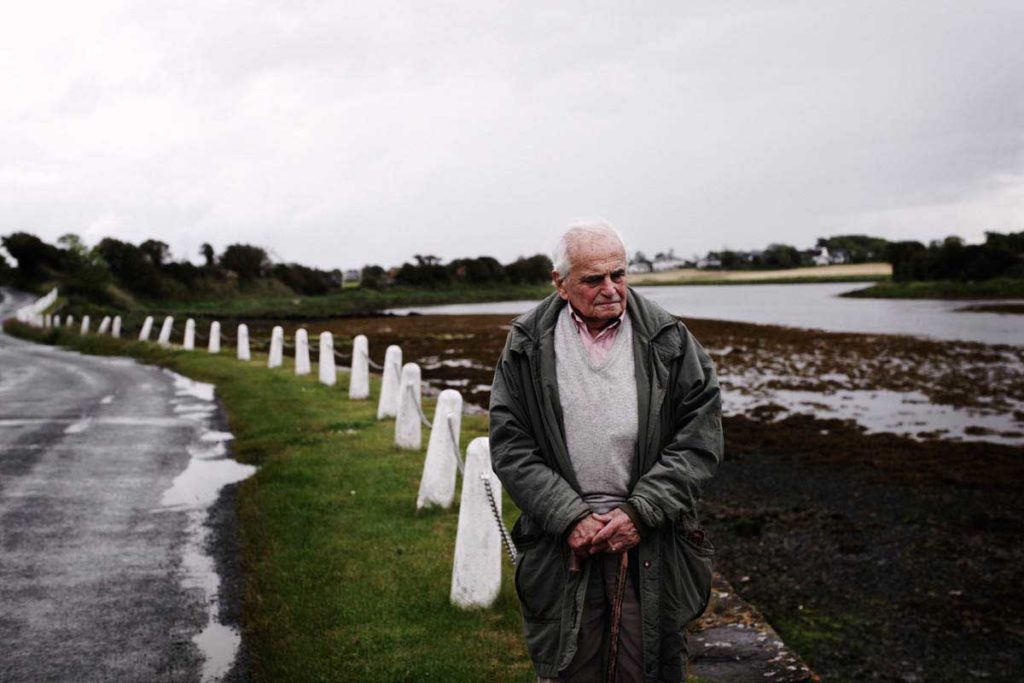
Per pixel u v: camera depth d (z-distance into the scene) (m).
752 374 23.70
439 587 4.93
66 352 27.92
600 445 2.55
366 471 7.88
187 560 5.96
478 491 4.61
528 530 2.66
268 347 28.28
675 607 2.50
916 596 7.29
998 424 15.54
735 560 8.37
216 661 4.33
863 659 6.09
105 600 5.19
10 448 10.16
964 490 10.77
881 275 176.00
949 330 39.50
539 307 2.75
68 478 8.54
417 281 119.75
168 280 76.69
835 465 12.36
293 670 4.07
